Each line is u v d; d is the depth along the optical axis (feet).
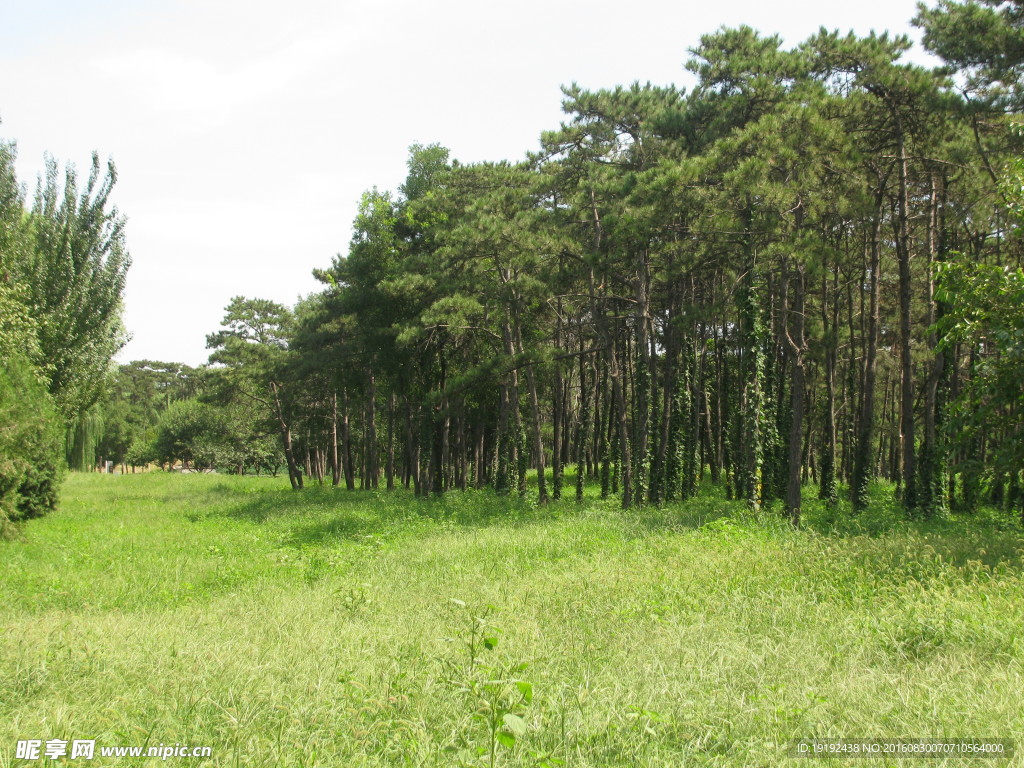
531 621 29.04
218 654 24.90
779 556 40.50
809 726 18.25
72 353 100.07
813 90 65.82
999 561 37.04
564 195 93.15
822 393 123.03
